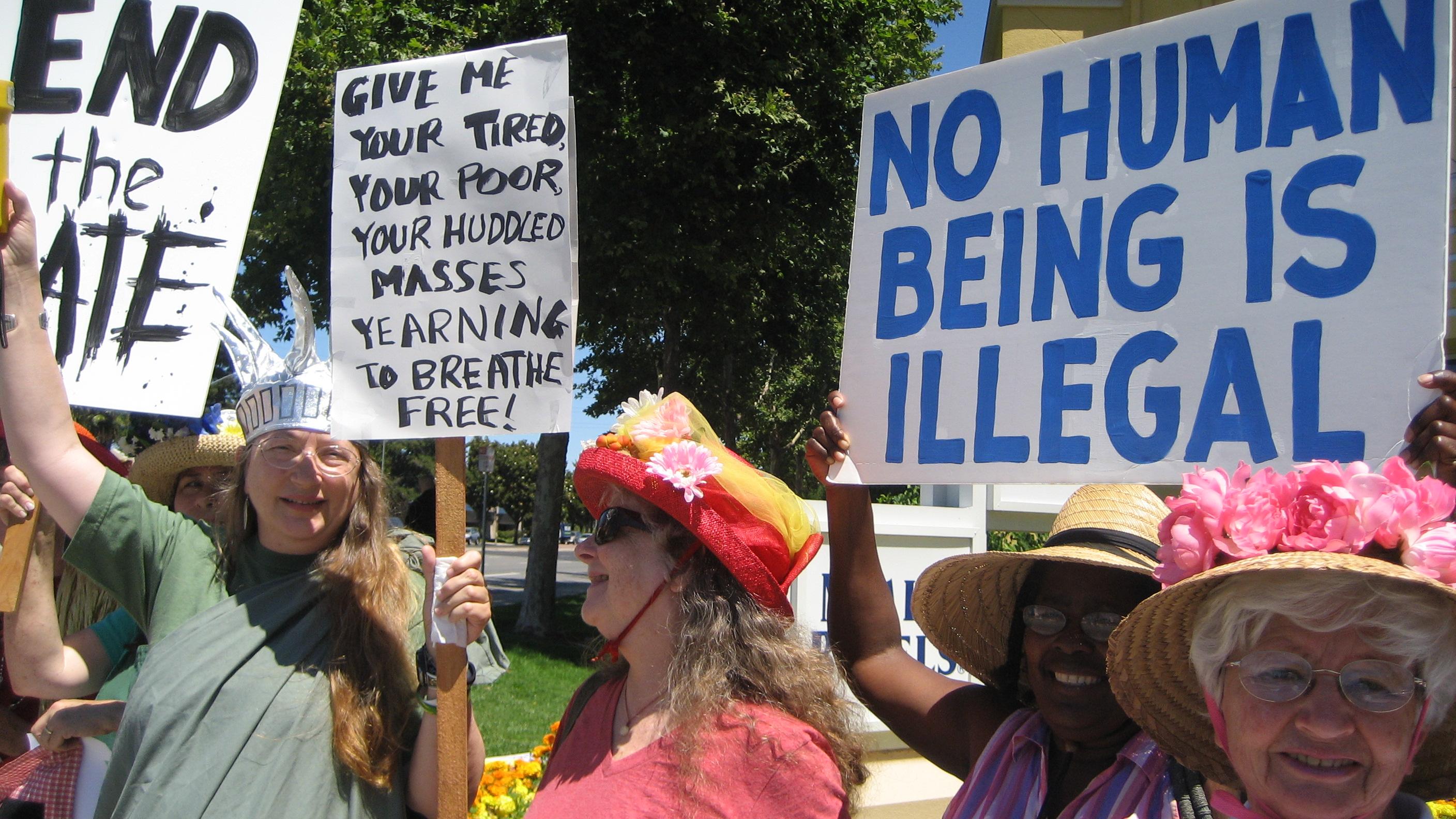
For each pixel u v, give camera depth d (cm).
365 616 209
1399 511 129
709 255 1115
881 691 223
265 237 1148
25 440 212
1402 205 169
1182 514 144
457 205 220
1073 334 199
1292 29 183
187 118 259
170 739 194
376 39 1058
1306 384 174
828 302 1527
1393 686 129
